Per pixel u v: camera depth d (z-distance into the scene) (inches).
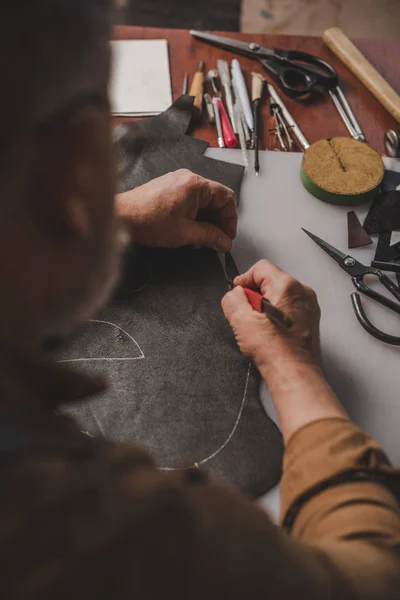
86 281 14.8
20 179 11.4
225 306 32.1
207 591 12.9
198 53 48.3
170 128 42.8
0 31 10.4
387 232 38.7
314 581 14.7
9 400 13.2
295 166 42.0
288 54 47.4
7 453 12.6
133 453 14.4
